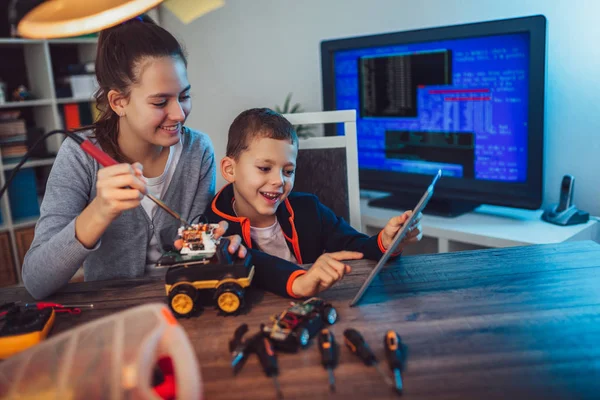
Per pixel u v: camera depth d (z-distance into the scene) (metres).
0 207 2.89
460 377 0.62
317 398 0.60
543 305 0.79
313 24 2.89
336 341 0.72
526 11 2.16
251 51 3.19
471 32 2.04
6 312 0.82
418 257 1.03
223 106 3.42
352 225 1.61
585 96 2.09
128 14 0.80
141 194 0.85
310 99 3.00
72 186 1.12
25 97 2.99
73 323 0.83
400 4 2.53
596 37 2.02
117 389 0.51
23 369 0.54
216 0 3.28
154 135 1.08
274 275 0.89
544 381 0.61
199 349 0.72
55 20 0.73
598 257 0.98
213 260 0.85
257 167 1.12
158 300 0.90
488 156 2.13
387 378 0.62
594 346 0.68
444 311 0.79
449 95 2.18
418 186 2.36
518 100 2.00
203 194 1.35
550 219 2.08
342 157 1.59
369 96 2.42
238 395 0.61
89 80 3.17
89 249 0.90
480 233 1.99
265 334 0.71
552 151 2.23
